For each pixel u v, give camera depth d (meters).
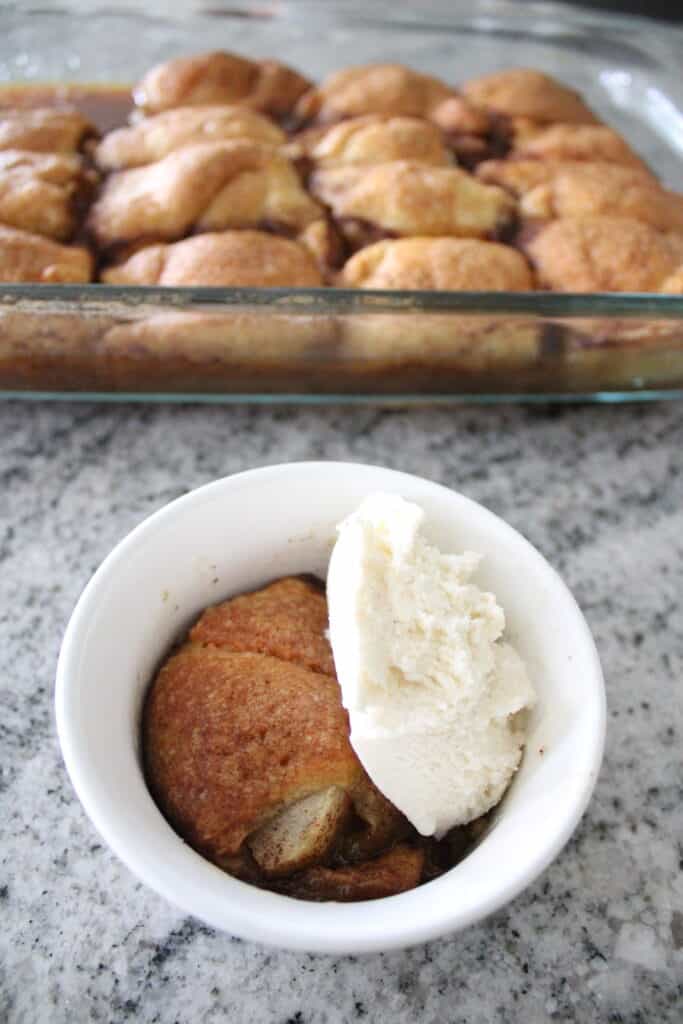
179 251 0.49
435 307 0.45
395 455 0.48
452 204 0.52
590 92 0.63
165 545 0.36
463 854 0.34
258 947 0.36
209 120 0.54
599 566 0.45
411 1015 0.35
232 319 0.45
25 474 0.46
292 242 0.50
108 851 0.37
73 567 0.44
